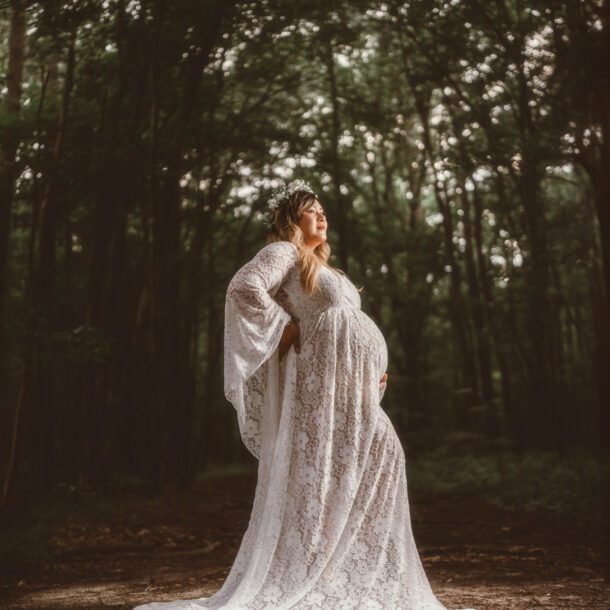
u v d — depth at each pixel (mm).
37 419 11742
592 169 9914
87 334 8844
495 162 10914
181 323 14945
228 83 14469
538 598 4133
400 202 22625
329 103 17156
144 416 13398
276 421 3379
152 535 7695
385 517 3287
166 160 11734
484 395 16609
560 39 10109
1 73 10000
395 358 22031
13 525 7152
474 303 16172
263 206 16391
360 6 12258
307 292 3342
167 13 11414
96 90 11172
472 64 11969
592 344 16375
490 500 11094
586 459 12492
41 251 8977
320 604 3094
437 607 3229
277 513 3203
